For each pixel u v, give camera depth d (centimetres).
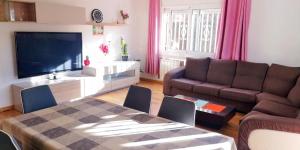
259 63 413
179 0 526
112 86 500
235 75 430
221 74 443
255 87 402
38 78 411
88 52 493
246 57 445
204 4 492
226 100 397
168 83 461
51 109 212
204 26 506
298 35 394
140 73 626
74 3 449
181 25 541
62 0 427
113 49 553
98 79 464
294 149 197
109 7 525
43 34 394
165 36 571
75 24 441
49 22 382
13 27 369
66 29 442
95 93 464
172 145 152
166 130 175
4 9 355
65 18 404
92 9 487
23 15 376
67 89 408
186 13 527
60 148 146
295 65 405
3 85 372
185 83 436
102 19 509
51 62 414
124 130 173
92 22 473
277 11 408
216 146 152
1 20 350
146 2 577
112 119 192
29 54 381
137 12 600
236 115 380
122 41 557
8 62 373
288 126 194
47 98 238
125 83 533
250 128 213
